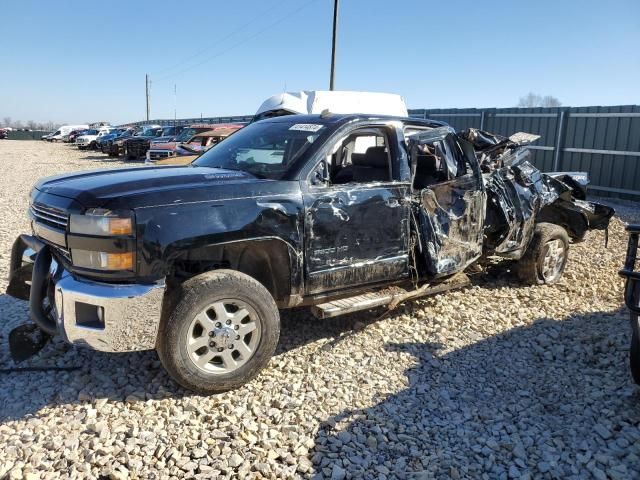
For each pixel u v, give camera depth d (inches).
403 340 184.7
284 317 202.5
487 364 169.5
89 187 143.4
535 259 244.7
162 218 135.8
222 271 146.0
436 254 192.1
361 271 173.3
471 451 126.0
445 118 761.0
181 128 1049.5
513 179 234.5
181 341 139.1
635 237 136.3
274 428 132.4
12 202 499.5
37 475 113.6
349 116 178.5
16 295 173.8
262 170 166.1
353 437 129.4
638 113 539.8
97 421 133.5
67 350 171.2
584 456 124.3
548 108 625.9
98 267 134.1
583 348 180.9
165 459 120.4
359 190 170.4
